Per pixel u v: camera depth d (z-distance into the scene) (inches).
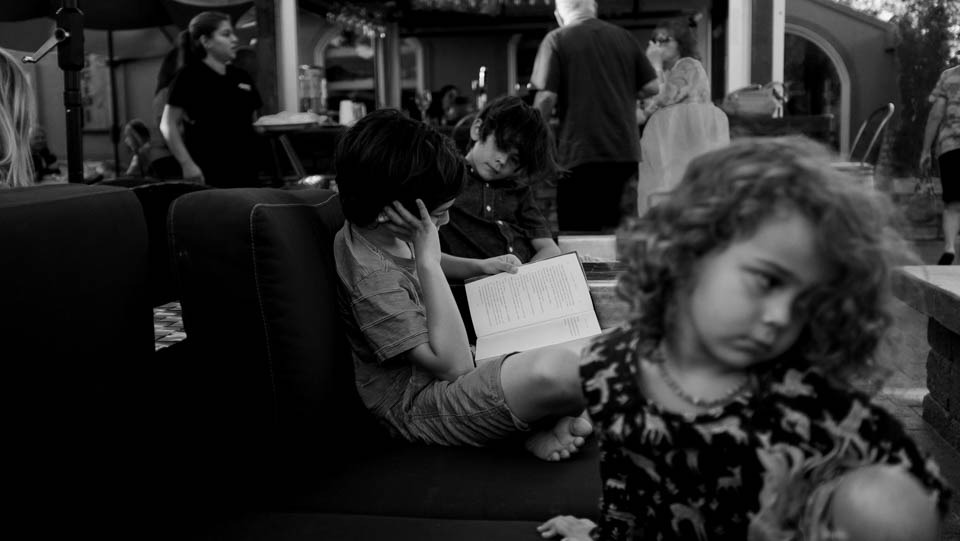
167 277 85.4
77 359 54.6
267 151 269.0
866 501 34.4
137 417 63.6
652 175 203.2
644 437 40.5
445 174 74.9
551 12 502.6
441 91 468.4
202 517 62.4
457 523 58.4
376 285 74.4
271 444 69.7
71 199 56.8
